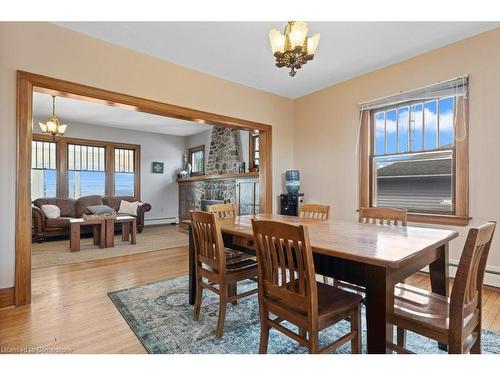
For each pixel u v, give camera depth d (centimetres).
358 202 377
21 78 238
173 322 208
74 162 650
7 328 199
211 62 337
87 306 236
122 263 371
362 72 366
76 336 188
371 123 369
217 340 182
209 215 188
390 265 113
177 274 325
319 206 272
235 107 397
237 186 577
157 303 243
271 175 443
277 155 451
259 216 282
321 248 136
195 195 719
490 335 186
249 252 207
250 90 415
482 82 271
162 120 627
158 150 782
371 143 368
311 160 444
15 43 237
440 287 174
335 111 408
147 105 315
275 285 144
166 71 330
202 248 203
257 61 335
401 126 338
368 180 368
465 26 261
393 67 340
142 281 300
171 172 808
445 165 301
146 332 193
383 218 231
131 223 502
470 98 278
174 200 815
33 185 599
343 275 138
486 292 260
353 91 385
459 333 113
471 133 278
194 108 355
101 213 533
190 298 239
